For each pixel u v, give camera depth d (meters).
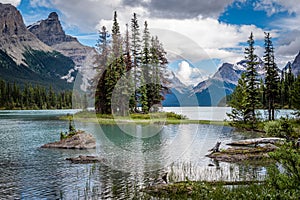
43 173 11.21
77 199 8.16
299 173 4.95
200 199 6.91
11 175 11.00
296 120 22.41
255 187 6.99
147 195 7.97
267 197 5.17
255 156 12.67
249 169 10.73
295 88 29.36
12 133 25.77
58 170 11.56
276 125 17.86
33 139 21.81
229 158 12.52
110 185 8.98
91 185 9.18
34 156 14.87
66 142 17.59
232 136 21.09
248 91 27.84
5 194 8.81
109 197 8.12
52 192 8.88
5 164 12.99
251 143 16.48
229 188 7.66
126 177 9.52
